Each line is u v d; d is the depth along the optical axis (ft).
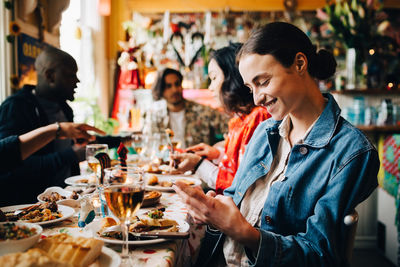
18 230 2.31
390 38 12.94
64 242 2.21
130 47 15.02
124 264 2.32
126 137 7.83
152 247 2.75
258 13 15.75
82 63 13.83
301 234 2.86
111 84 15.79
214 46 15.65
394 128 9.78
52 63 6.92
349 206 2.74
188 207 2.80
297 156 3.17
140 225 2.97
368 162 2.77
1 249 2.12
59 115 7.79
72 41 12.66
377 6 11.25
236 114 5.77
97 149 4.49
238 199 3.72
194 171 5.97
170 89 10.28
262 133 3.88
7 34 7.41
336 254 2.67
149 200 3.90
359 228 10.47
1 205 5.92
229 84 5.64
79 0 13.38
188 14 15.88
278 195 3.12
